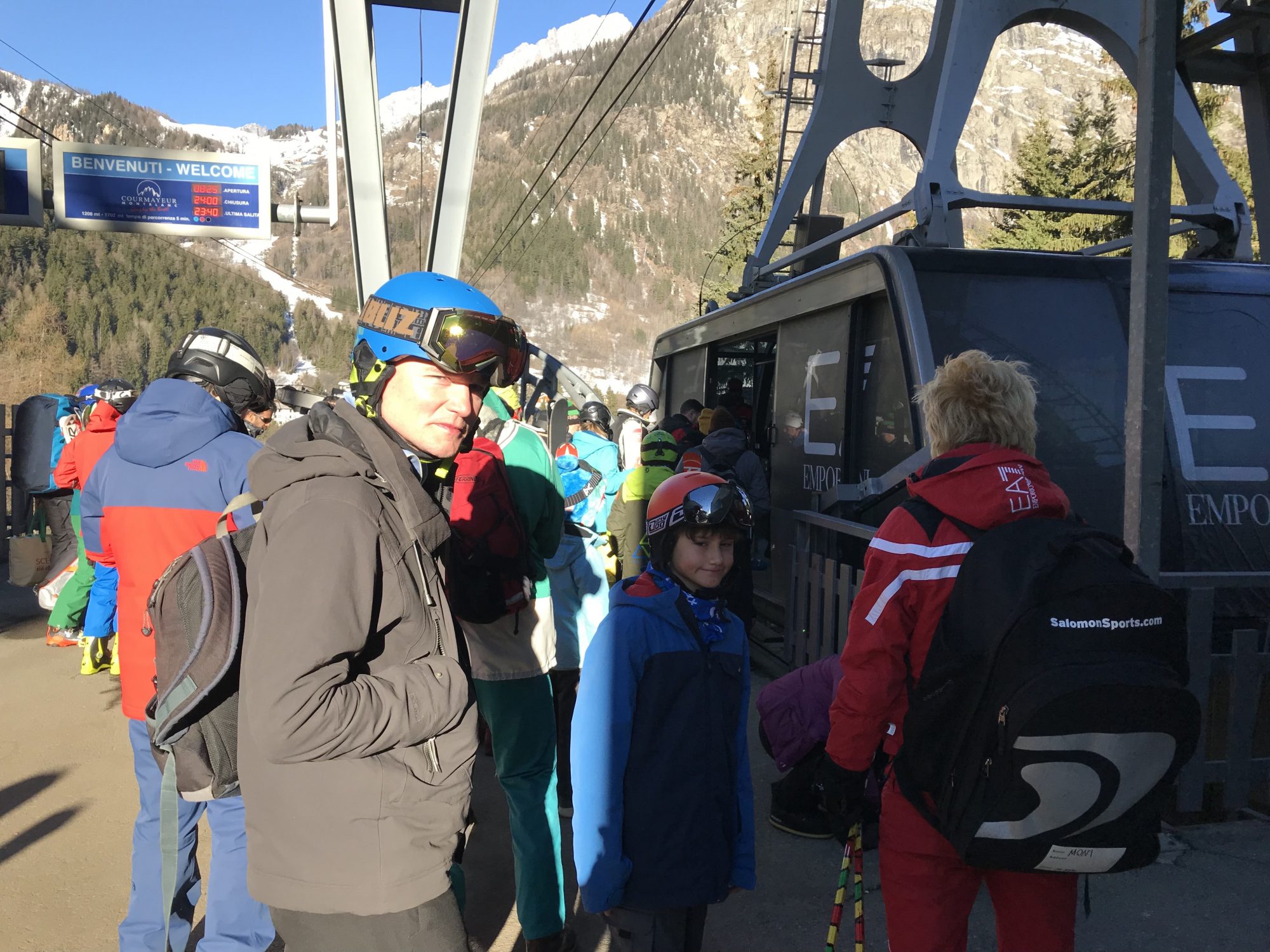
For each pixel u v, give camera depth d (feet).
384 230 23.12
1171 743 5.60
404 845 5.08
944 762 6.14
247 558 6.22
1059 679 5.52
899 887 6.71
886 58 30.86
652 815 7.20
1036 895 6.44
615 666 7.29
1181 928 10.15
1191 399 17.06
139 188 36.86
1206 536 16.38
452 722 5.22
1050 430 16.93
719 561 7.47
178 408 8.92
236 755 6.63
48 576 23.54
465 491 8.72
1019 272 18.06
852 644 6.63
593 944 10.50
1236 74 21.44
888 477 16.66
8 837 12.81
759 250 30.76
